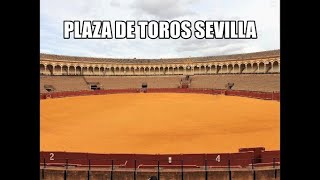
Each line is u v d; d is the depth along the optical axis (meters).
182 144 20.47
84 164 16.06
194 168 15.38
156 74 91.69
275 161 16.03
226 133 23.53
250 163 15.59
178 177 14.64
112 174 14.88
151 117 31.89
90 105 44.56
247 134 23.16
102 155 15.98
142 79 85.50
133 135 23.30
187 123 27.86
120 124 28.03
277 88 55.56
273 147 19.47
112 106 42.97
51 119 31.28
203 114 33.41
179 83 80.75
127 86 79.81
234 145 20.08
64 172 15.13
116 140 21.84
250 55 74.69
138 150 19.17
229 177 14.61
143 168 15.58
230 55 80.31
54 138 22.61
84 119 31.27
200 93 65.88
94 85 74.44
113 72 89.56
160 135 23.16
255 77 66.56
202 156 15.55
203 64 86.00
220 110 36.59
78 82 75.44
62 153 16.30
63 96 59.66
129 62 91.19
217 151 18.69
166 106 41.72
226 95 59.06
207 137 22.36
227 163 15.52
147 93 68.50
